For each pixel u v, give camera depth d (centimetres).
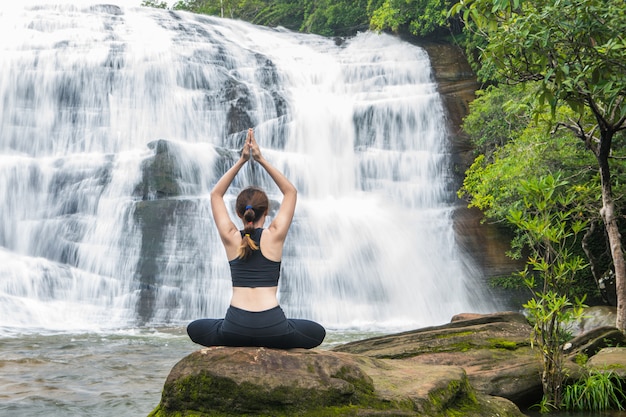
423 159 2492
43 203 2050
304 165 2408
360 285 1992
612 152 1509
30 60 2452
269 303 495
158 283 1822
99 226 1947
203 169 2142
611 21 843
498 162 1862
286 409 480
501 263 2083
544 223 696
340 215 2134
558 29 875
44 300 1720
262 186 2266
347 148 2592
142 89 2544
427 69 2838
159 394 806
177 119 2559
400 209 2312
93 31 2738
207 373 483
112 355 1123
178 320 1778
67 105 2447
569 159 1603
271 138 2588
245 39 3162
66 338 1343
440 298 2039
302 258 1972
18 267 1738
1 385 843
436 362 749
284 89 2797
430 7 2941
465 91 2728
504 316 878
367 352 796
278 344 501
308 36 3369
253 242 493
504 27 934
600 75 877
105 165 2077
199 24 3088
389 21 3064
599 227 1889
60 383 867
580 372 715
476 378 698
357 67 2894
